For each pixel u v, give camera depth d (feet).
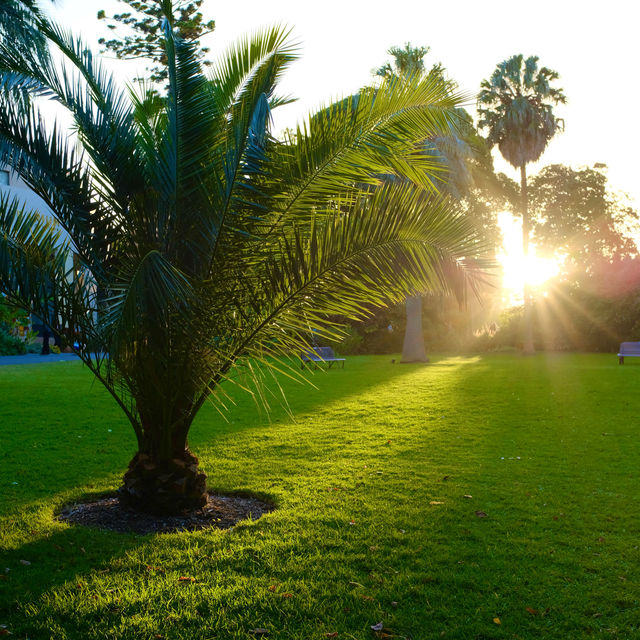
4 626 11.57
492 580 13.55
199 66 17.21
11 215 17.57
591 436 30.25
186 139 17.10
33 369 69.46
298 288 16.88
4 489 21.21
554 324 107.65
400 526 17.17
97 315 17.78
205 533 16.89
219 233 16.99
